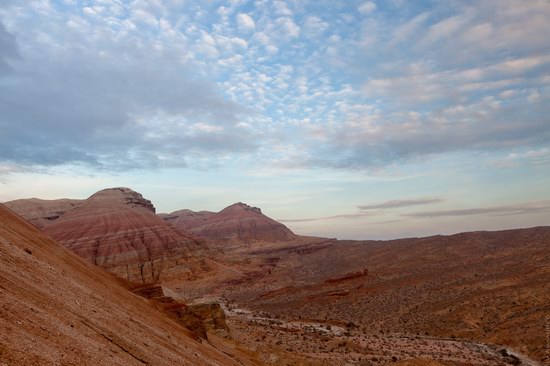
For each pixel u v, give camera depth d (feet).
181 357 66.03
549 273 332.60
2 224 72.02
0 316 32.17
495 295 312.09
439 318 292.20
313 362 156.66
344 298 384.27
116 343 48.93
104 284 93.61
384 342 239.30
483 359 200.64
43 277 55.93
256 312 357.61
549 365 191.11
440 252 540.93
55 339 35.27
